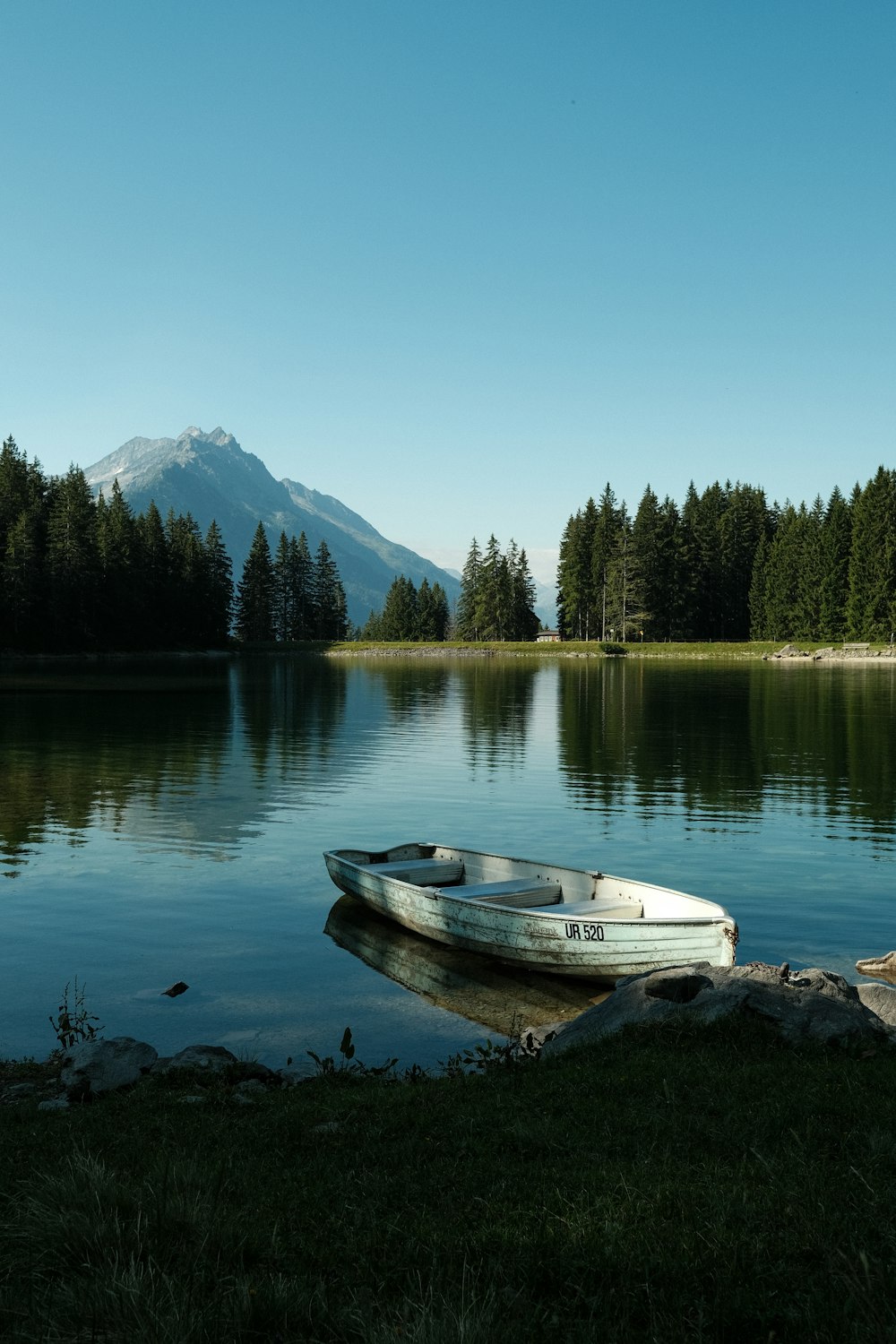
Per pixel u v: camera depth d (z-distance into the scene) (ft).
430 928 52.85
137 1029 40.14
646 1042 30.55
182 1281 15.70
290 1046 38.40
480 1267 16.42
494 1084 28.55
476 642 522.47
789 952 49.85
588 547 496.23
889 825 81.25
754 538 498.28
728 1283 15.55
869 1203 18.26
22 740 137.69
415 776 108.99
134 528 447.01
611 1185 19.79
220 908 58.80
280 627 573.74
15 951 50.57
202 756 123.03
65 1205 18.49
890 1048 29.43
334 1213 19.10
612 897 53.01
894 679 277.23
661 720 166.30
